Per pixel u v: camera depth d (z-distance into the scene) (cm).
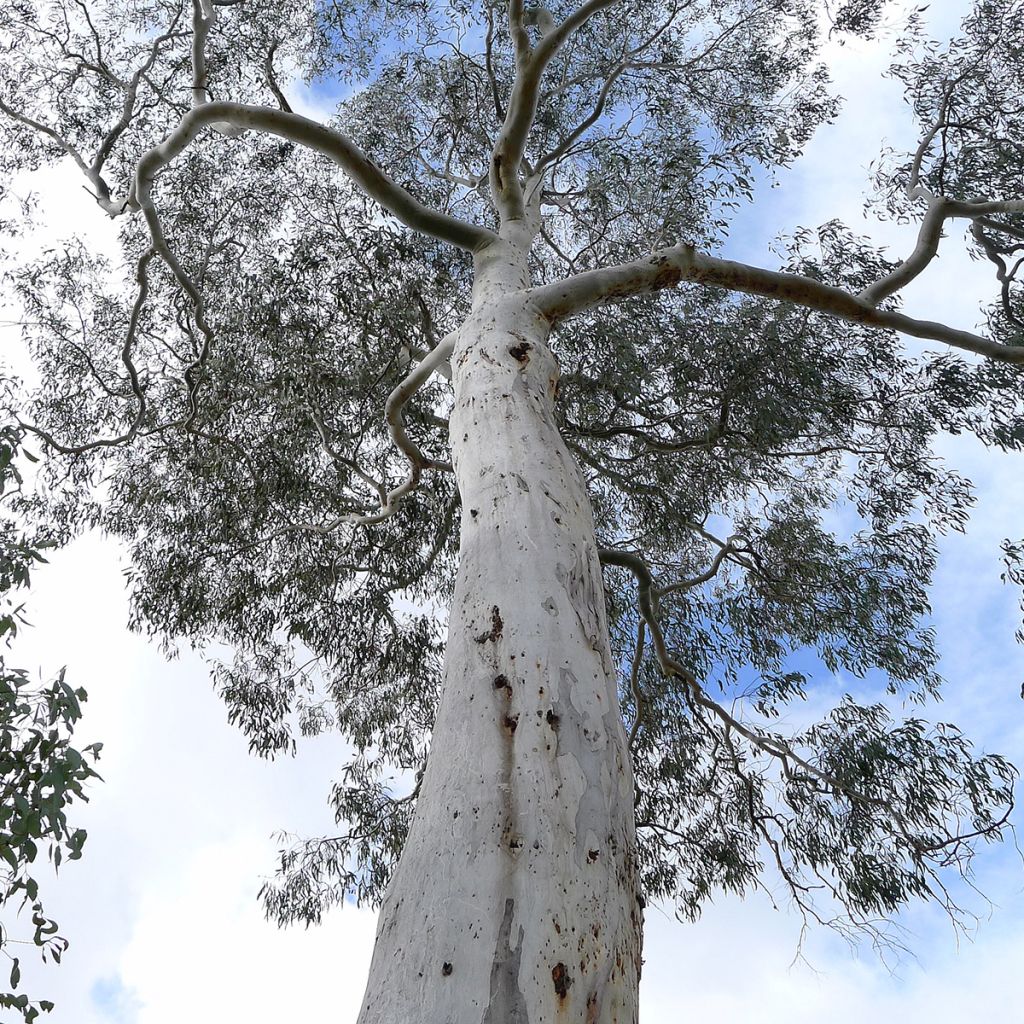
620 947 235
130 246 894
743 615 909
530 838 244
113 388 919
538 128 948
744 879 838
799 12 912
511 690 286
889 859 768
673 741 888
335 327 816
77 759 316
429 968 217
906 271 642
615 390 808
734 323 805
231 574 901
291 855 876
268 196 891
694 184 866
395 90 977
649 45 930
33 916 324
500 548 341
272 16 959
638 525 919
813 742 813
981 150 857
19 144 957
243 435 867
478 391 430
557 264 966
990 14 863
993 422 835
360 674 928
